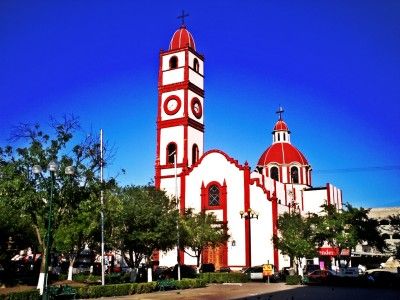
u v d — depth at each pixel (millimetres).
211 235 49375
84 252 67562
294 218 53875
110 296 30812
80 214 32781
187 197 59344
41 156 28703
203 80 67375
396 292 35688
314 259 62375
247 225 55125
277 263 53031
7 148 28781
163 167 61781
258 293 34062
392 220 48281
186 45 64438
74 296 27953
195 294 33188
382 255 78125
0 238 42875
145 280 42906
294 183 77062
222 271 52219
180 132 61969
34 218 29562
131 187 40625
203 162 59625
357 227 53094
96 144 31109
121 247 39000
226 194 57281
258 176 61312
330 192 75562
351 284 43312
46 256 24375
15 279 39188
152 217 37562
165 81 64812
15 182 27250
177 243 41406
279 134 81938
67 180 29203
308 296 31328
